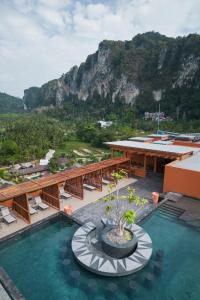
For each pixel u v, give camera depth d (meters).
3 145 49.38
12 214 13.03
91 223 11.77
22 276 8.35
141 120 111.50
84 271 8.59
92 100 175.00
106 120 127.69
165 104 117.75
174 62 130.62
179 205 13.99
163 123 91.88
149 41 166.12
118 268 8.32
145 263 8.72
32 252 9.81
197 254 9.58
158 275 8.33
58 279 8.20
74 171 15.63
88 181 17.64
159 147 20.02
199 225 11.72
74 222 12.26
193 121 84.06
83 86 198.12
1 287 7.68
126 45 172.38
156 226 11.91
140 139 26.86
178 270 8.61
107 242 9.40
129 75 147.75
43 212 13.27
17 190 11.86
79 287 7.81
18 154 48.31
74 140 83.38
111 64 167.00
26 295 7.48
